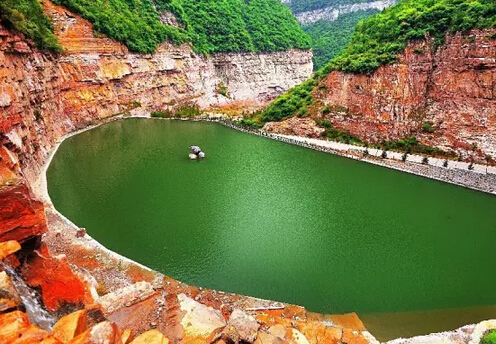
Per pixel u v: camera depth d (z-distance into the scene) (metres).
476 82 40.91
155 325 14.18
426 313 19.83
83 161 44.69
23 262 13.44
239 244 26.17
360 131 52.78
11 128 32.12
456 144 42.66
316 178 41.31
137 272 22.08
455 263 24.59
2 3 38.38
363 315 19.55
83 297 14.77
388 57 50.19
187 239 26.61
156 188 36.62
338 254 25.27
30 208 13.43
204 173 41.69
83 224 28.38
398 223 30.33
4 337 6.74
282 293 21.03
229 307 19.31
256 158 48.56
